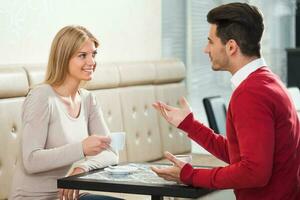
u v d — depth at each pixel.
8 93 3.75
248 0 6.62
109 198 3.24
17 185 3.22
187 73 6.22
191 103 6.27
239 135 2.43
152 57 5.54
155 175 2.93
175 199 3.71
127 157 4.75
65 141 3.22
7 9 4.06
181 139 5.46
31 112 3.17
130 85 4.89
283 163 2.50
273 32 6.98
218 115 4.72
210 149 2.88
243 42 2.55
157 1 5.55
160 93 5.21
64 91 3.30
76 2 4.62
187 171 2.58
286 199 2.53
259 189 2.51
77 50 3.28
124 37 5.14
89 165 3.20
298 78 6.89
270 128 2.40
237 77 2.57
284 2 7.12
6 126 3.73
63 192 3.18
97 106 3.55
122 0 5.10
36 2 4.27
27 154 3.13
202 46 6.39
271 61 7.00
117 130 4.66
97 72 4.48
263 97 2.42
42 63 4.20
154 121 5.10
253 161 2.37
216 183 2.48
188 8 6.21
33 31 4.26
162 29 5.92
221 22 2.59
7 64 4.00
